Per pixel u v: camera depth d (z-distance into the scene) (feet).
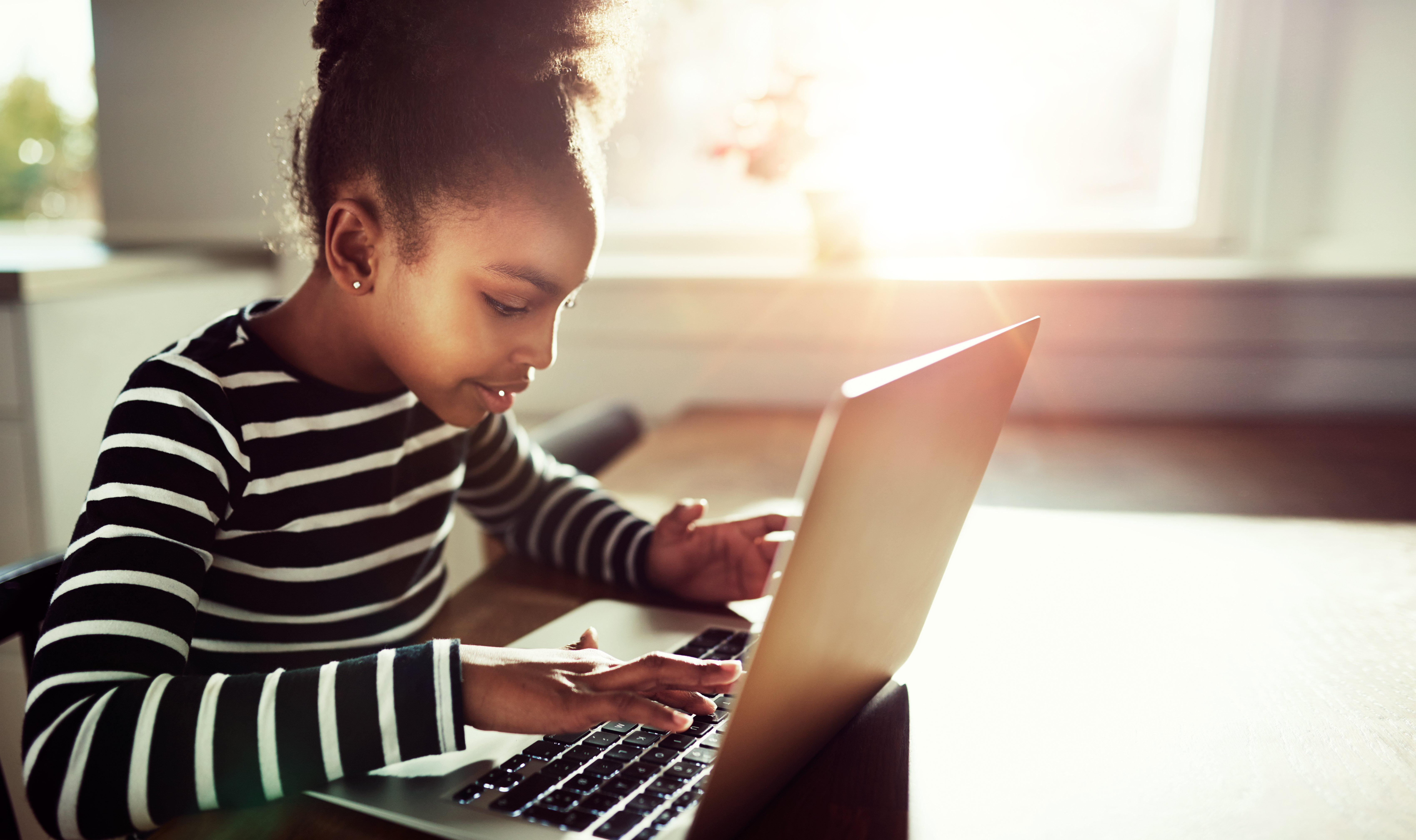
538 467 2.85
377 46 1.91
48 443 4.27
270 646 2.18
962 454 1.62
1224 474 3.61
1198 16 5.24
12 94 6.27
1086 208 5.57
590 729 1.63
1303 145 4.97
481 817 1.38
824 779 1.54
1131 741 1.67
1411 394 4.58
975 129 5.53
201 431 1.89
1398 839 1.37
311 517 2.16
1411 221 4.84
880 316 4.88
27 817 4.20
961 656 2.04
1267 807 1.46
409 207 1.86
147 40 5.59
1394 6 4.69
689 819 1.37
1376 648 2.08
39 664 1.54
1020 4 5.39
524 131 1.83
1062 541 2.85
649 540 2.52
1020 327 1.70
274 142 2.36
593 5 2.05
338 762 1.44
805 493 1.12
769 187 5.54
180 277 4.99
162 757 1.40
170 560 1.70
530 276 1.84
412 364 1.97
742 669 1.66
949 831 1.39
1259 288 4.58
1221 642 2.11
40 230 6.44
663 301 5.08
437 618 2.34
